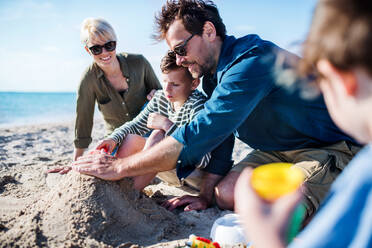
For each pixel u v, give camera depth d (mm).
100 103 4000
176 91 2986
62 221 2160
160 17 2707
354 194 745
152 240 2207
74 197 2260
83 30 3686
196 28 2562
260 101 2557
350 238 726
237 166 2871
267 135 2730
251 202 791
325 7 729
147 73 4137
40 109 26984
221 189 2697
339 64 717
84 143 4000
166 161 2309
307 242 756
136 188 2736
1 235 2104
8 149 5691
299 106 2490
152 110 3273
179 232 2357
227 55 2531
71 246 1996
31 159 4730
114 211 2244
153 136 2783
